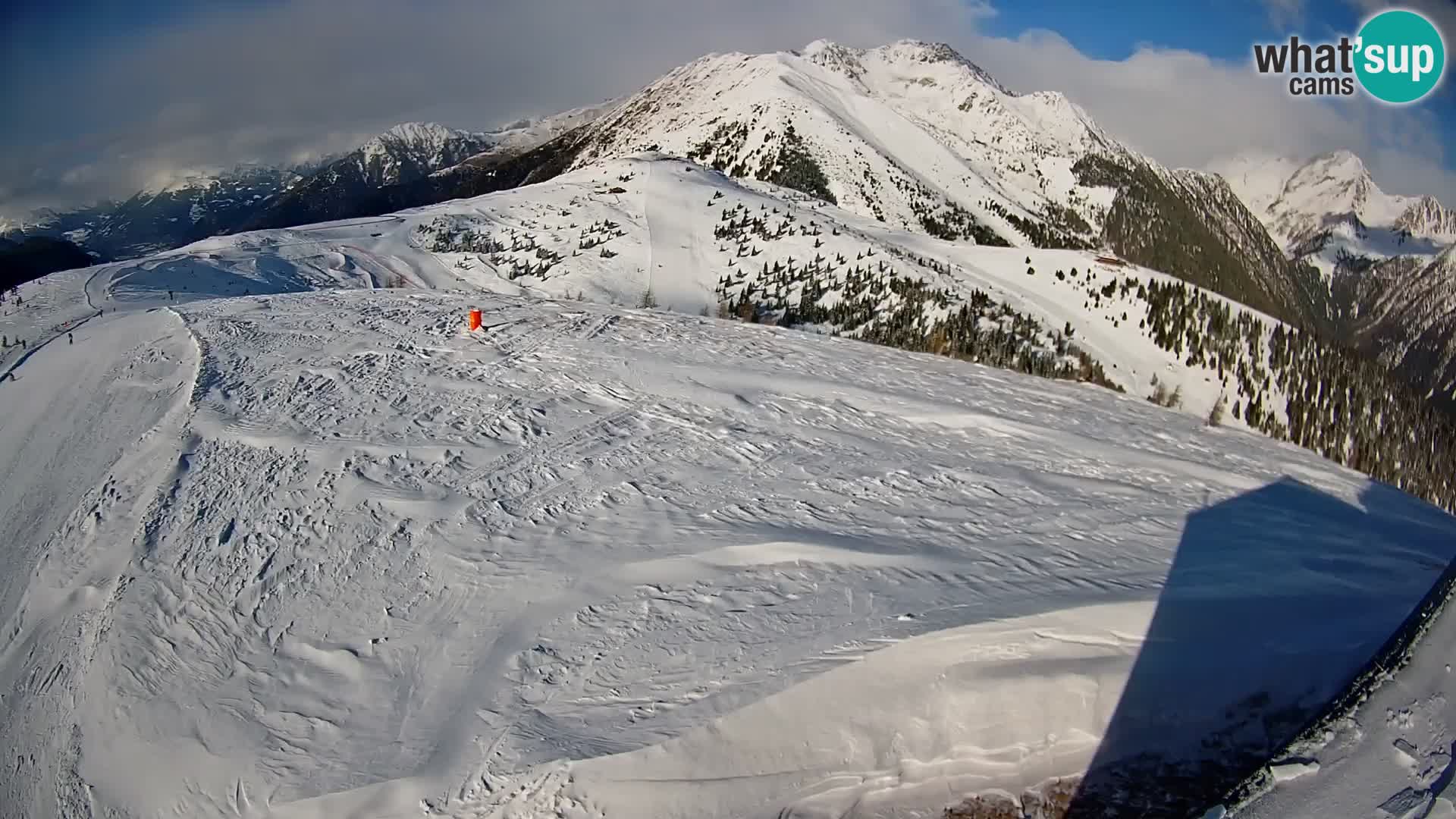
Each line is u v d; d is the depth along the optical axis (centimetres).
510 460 1363
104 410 1762
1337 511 1323
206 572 1137
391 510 1216
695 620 919
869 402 1666
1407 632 560
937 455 1426
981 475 1340
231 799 798
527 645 909
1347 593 964
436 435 1459
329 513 1226
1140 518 1202
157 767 851
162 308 2462
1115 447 1537
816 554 1041
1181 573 1002
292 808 770
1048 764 746
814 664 822
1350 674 794
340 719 866
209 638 1016
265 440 1466
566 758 746
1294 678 798
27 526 1398
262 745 845
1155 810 699
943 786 731
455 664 906
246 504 1280
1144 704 777
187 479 1376
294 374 1777
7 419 1905
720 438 1455
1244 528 1184
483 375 1744
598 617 942
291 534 1191
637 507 1205
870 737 761
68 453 1619
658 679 833
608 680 840
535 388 1672
